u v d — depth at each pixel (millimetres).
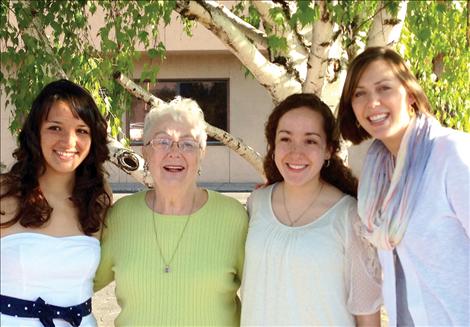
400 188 2188
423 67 4121
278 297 2363
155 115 2600
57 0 3734
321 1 2994
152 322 2500
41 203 2369
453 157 2113
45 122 2395
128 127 11664
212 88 12867
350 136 2508
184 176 2545
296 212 2488
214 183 12773
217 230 2592
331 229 2371
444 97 4379
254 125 12859
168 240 2557
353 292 2365
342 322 2334
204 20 3541
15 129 3578
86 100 2473
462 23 4012
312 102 2500
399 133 2260
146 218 2611
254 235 2480
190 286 2504
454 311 2111
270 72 3660
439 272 2123
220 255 2557
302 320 2332
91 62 3779
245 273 2480
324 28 3123
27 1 3629
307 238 2357
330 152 2551
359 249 2363
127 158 3604
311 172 2438
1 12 3584
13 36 3641
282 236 2398
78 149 2465
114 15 4227
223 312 2551
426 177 2158
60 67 3641
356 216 2393
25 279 2328
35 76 3447
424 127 2227
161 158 2537
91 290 2545
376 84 2242
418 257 2154
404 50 3992
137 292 2525
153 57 3951
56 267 2377
